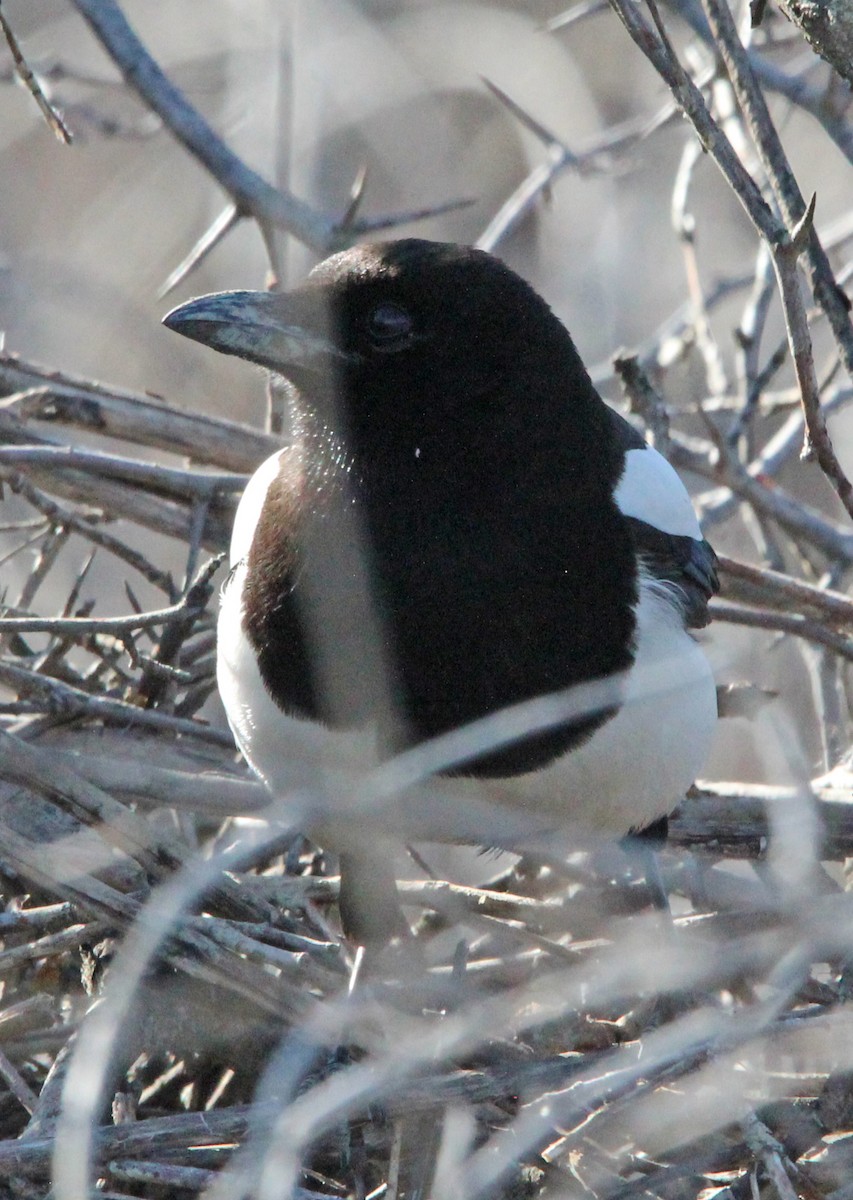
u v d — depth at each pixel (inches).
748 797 434.6
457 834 382.6
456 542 373.1
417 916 473.1
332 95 671.8
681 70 362.0
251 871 442.9
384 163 714.2
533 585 372.8
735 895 432.5
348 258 393.7
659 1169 329.7
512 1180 323.6
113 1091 352.2
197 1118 322.3
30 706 423.8
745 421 511.5
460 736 362.3
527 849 397.7
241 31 660.1
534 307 388.5
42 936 385.1
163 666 414.6
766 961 371.6
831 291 390.3
